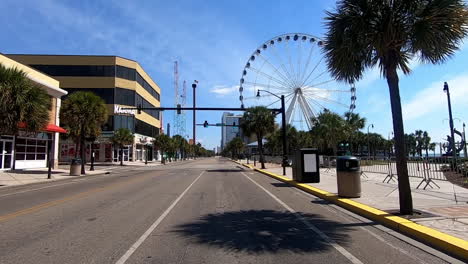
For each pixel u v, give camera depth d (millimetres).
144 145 69750
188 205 10883
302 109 46219
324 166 34594
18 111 16906
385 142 102000
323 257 5547
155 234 7031
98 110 28750
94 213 9445
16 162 29156
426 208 9156
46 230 7391
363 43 8977
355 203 10273
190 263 5242
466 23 8227
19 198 12891
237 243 6367
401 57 9477
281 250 5926
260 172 30766
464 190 13227
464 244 5770
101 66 57125
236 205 10930
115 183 19312
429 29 8195
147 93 70812
